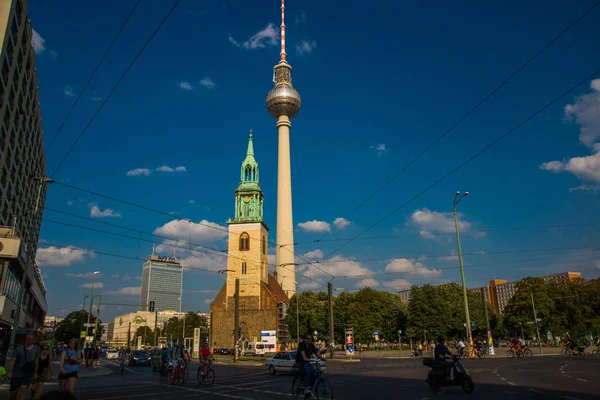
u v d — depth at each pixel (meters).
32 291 76.38
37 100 69.06
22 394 15.11
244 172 120.75
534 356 52.03
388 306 105.75
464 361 43.81
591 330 90.25
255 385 25.64
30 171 75.50
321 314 103.50
